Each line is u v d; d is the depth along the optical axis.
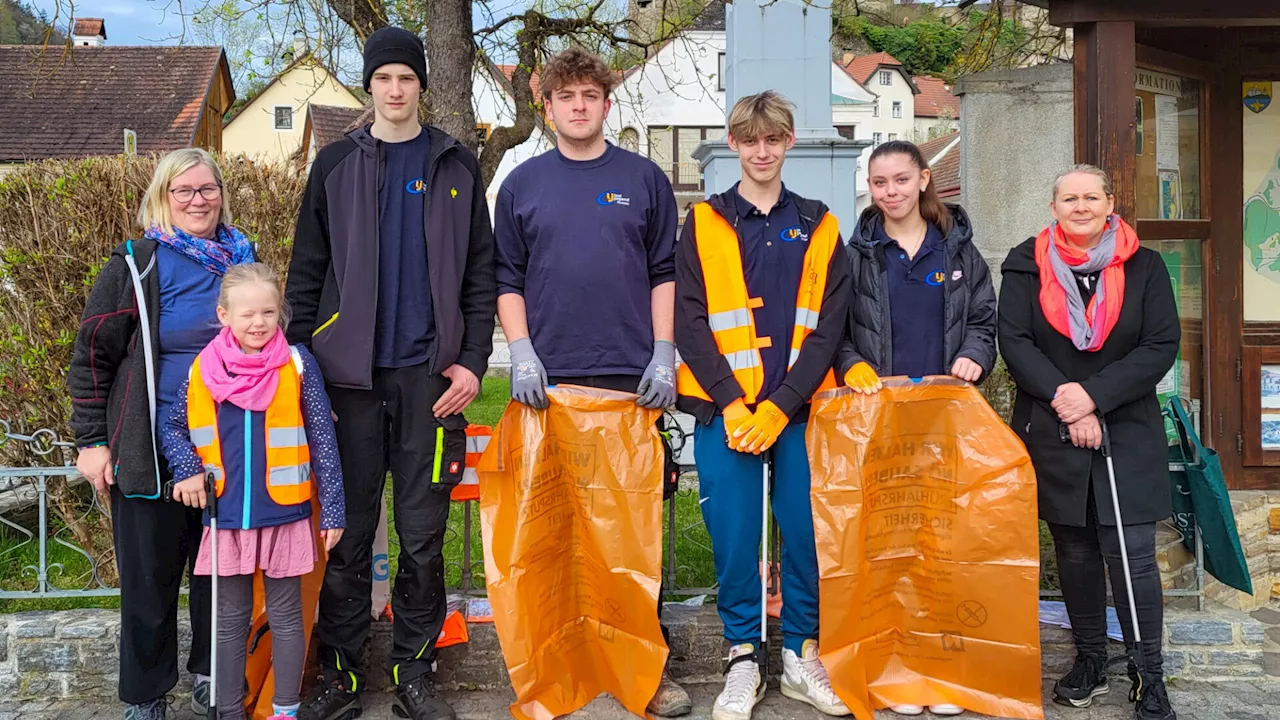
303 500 2.92
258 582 3.10
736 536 3.16
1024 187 5.39
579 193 3.15
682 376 3.25
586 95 3.12
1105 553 3.16
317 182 3.04
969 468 3.20
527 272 3.20
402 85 2.99
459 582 4.22
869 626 3.24
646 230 3.22
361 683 3.18
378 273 2.98
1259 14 3.86
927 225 3.32
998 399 4.60
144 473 2.83
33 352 4.25
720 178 7.16
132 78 22.08
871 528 3.24
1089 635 3.27
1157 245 4.66
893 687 3.28
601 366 3.15
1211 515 3.32
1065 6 3.93
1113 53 3.91
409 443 3.03
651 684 3.16
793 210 3.24
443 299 2.99
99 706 3.38
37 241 4.32
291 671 2.97
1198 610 3.64
